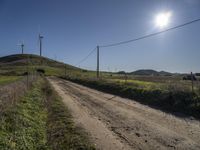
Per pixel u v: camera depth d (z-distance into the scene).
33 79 45.62
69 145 8.52
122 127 11.14
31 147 8.06
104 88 33.12
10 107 12.17
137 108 16.50
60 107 16.58
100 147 8.38
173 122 12.05
